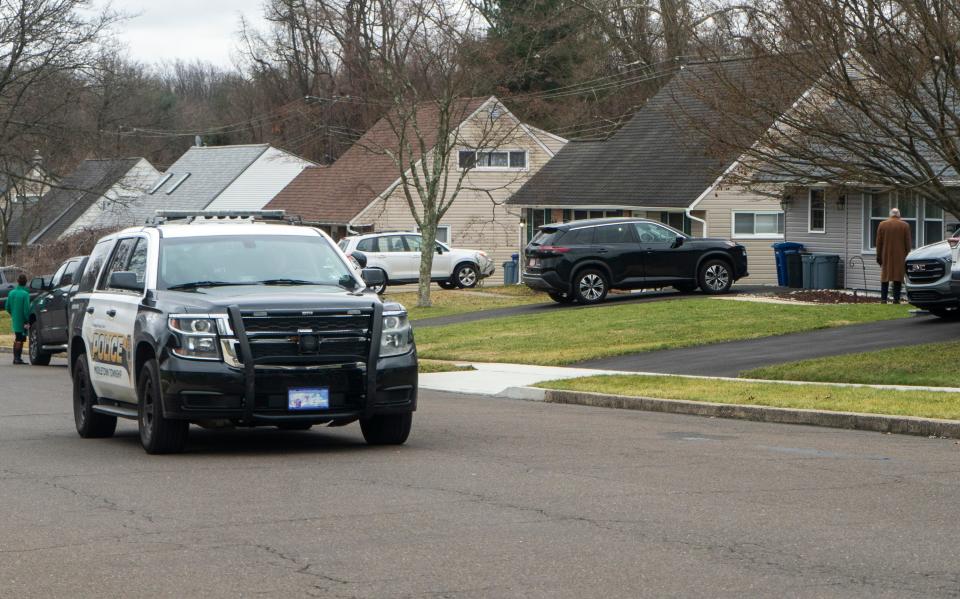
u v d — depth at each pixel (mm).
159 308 16203
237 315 15430
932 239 44781
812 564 9695
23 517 12070
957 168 22766
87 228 83250
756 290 46500
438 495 12922
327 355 15656
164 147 115125
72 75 63625
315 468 14953
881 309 36156
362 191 73062
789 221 49031
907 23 22328
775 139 24203
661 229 45031
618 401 23188
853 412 19469
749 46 24141
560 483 13672
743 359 28203
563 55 71938
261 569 9680
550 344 34188
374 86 56188
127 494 13266
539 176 61156
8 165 67125
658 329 34938
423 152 50719
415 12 49000
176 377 15430
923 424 18328
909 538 10664
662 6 61469
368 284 17500
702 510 12000
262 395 15555
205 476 14430
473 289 58625
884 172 23562
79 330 19422
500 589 8969
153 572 9641
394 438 17031
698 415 21641
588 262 44156
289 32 92750
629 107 69375
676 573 9422
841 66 22516
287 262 17531
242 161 92812
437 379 28594
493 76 51938
